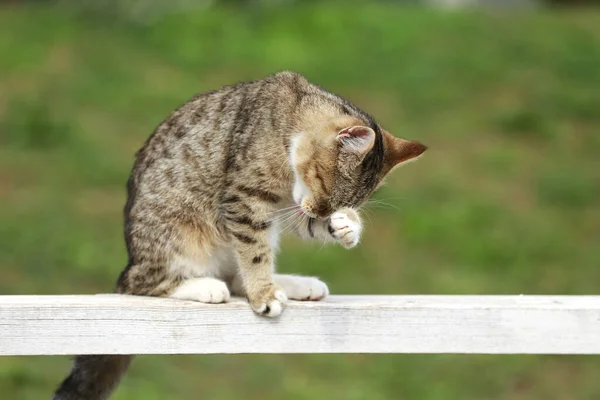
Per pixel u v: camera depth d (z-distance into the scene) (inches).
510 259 759.1
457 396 616.7
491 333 342.3
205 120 388.5
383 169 394.3
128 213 398.6
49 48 1071.0
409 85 1027.9
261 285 356.2
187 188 380.8
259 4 1221.1
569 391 626.8
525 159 911.7
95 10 1157.7
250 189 368.2
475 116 979.9
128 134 917.8
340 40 1119.6
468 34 1164.5
